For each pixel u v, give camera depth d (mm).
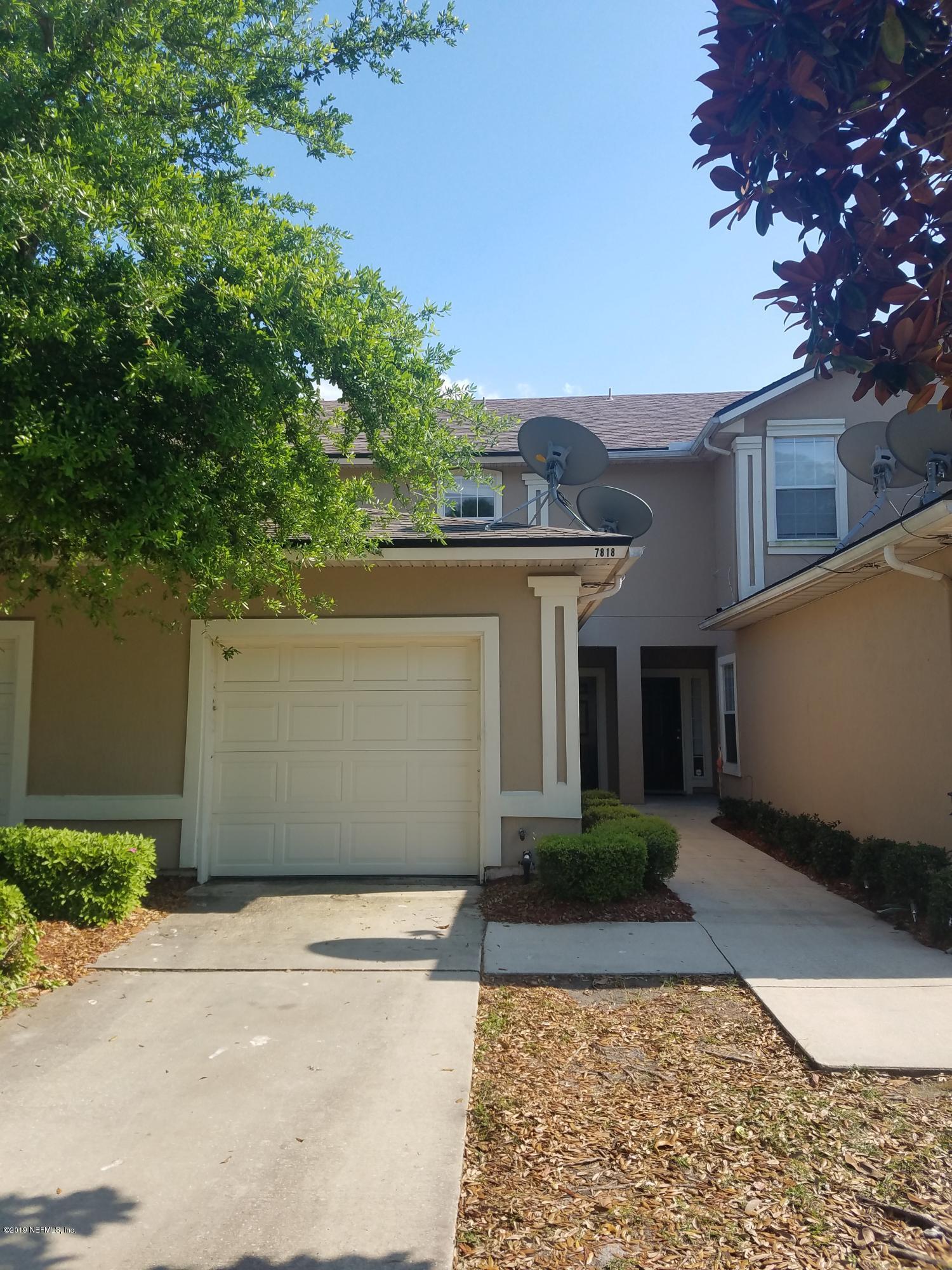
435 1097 4285
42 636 9070
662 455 15492
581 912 7500
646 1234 3236
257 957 6441
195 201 5621
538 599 9008
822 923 7309
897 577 8820
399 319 5969
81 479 4648
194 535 5480
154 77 5848
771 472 14438
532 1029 5145
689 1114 4117
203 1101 4258
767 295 2938
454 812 9031
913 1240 3189
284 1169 3660
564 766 8820
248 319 5215
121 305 4770
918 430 9156
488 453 15203
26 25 5801
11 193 4586
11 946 5598
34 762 8961
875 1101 4219
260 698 9164
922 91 2678
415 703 9141
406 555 8562
